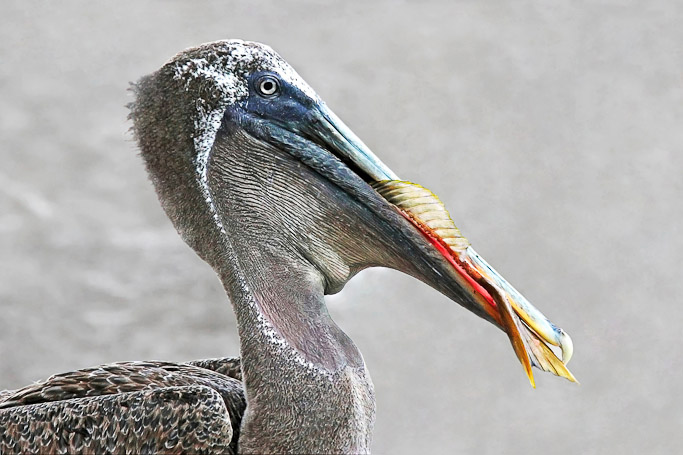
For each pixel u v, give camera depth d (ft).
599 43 77.56
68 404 22.25
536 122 69.77
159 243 58.08
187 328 51.06
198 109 22.04
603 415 45.62
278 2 81.61
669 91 72.95
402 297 53.42
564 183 64.13
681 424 44.96
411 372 47.93
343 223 22.12
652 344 50.42
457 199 62.75
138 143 22.53
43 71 73.92
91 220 60.03
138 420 21.68
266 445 21.42
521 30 78.23
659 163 65.77
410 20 79.97
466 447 43.24
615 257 57.41
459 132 68.85
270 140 22.17
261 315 21.80
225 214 22.13
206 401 21.71
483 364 48.85
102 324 50.85
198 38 78.28
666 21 79.36
